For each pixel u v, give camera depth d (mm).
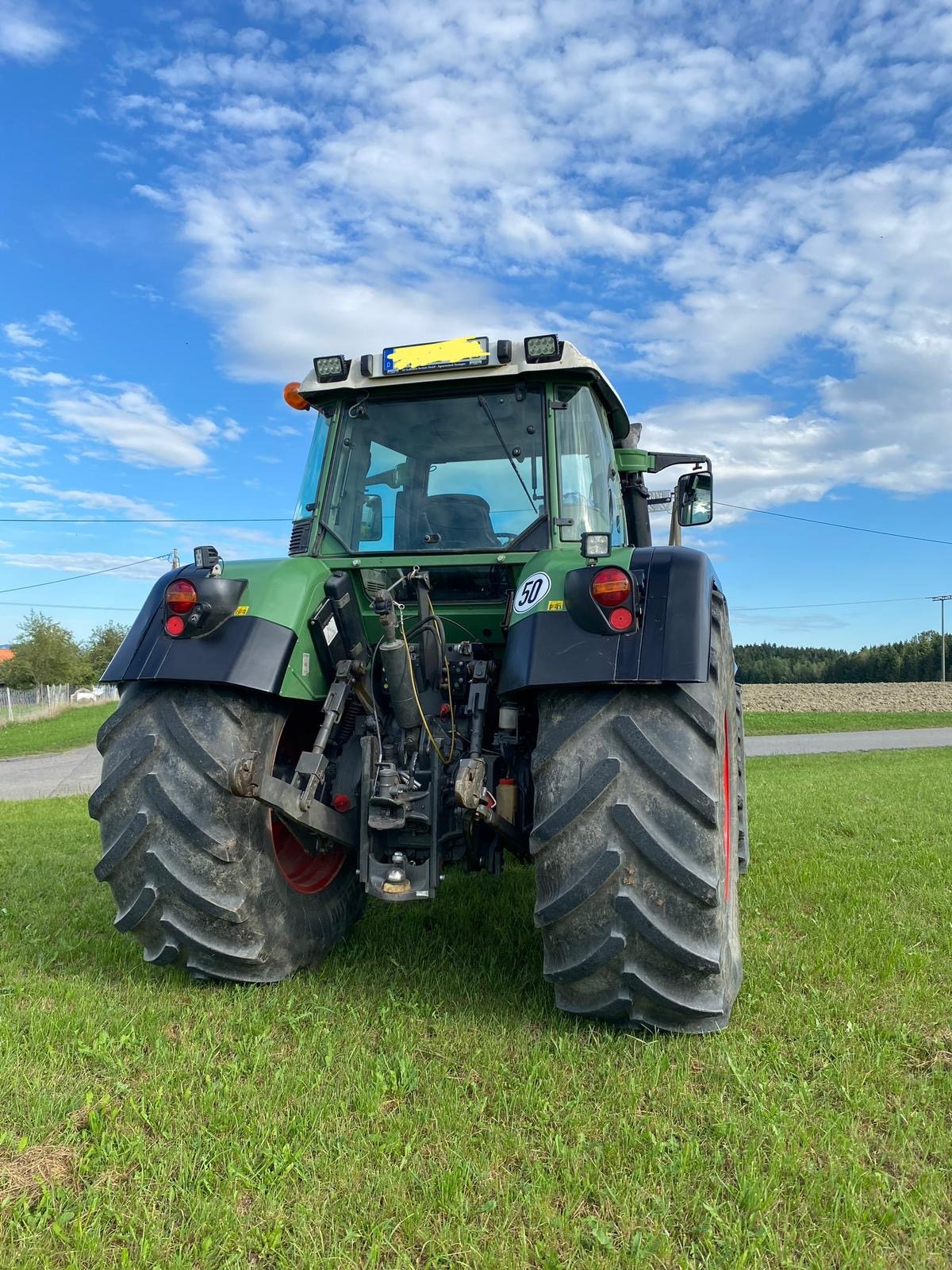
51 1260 1876
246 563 3557
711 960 2754
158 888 3139
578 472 3816
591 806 2826
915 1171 2207
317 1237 1945
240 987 3316
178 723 3164
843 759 18562
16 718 37000
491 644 3814
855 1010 3160
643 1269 1860
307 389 3900
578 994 2914
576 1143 2299
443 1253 1898
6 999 3225
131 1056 2746
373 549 3850
